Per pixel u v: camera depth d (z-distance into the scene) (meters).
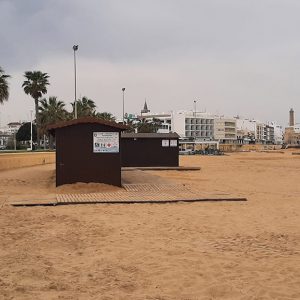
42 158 45.72
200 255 8.45
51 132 23.36
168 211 14.19
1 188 20.67
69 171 20.03
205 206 15.41
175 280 6.87
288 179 29.38
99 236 10.27
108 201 15.97
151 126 148.62
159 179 24.38
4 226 11.42
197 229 11.20
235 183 25.81
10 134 140.38
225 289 6.39
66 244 9.43
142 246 9.24
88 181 20.06
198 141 161.62
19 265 7.70
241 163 53.16
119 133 20.28
